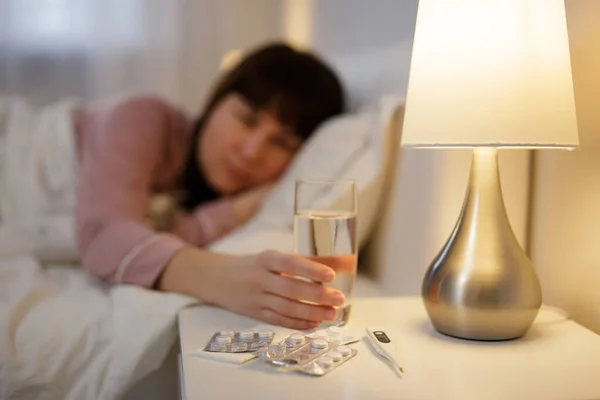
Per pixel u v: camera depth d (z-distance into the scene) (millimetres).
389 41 1294
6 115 1495
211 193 1511
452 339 695
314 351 621
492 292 667
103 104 1617
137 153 1303
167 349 810
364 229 1122
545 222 872
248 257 818
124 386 784
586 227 771
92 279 1118
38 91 2059
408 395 533
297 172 1206
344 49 1669
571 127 638
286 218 1149
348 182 745
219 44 2168
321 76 1390
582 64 781
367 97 1336
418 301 869
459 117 625
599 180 746
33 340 836
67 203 1374
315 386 547
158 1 2111
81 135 1453
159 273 922
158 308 827
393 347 630
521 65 615
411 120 667
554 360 628
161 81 2133
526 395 537
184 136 1504
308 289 714
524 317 676
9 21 2016
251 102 1360
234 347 629
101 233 1073
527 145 618
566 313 800
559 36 638
